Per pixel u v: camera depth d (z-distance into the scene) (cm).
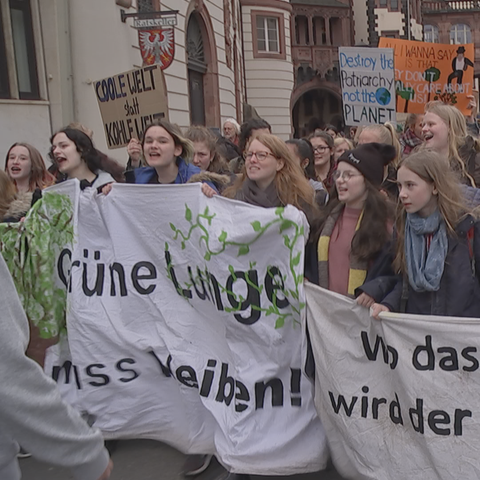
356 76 716
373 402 279
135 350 342
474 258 267
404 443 272
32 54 967
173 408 342
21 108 941
